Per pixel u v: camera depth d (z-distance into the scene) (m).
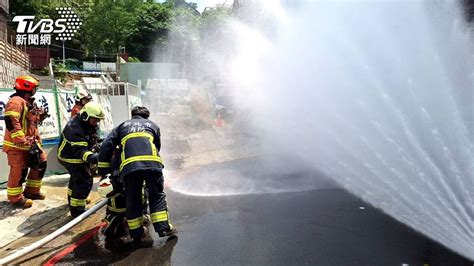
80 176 4.68
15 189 4.99
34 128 5.12
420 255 3.36
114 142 4.02
